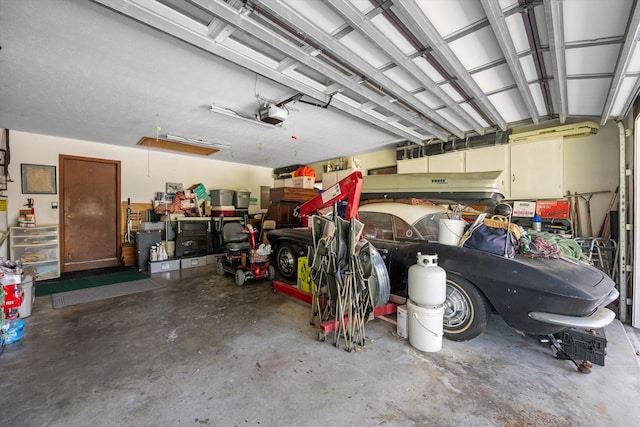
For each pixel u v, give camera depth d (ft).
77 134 15.99
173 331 8.70
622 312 9.91
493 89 9.42
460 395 5.76
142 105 11.44
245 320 9.57
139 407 5.37
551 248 7.88
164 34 6.82
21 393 5.74
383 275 8.05
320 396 5.70
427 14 5.93
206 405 5.43
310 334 8.50
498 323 9.52
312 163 24.79
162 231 18.93
